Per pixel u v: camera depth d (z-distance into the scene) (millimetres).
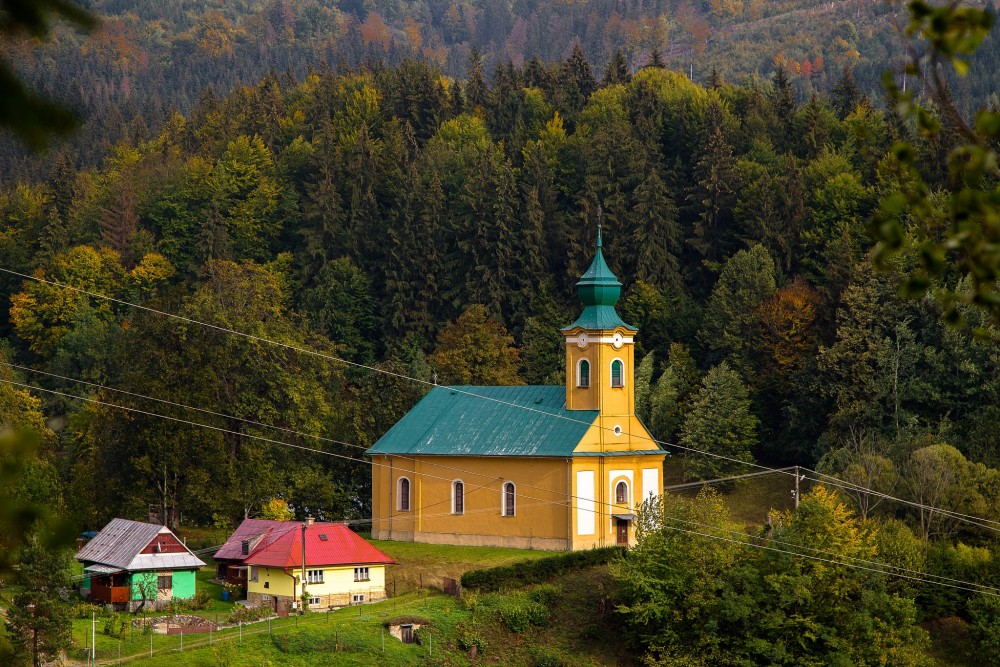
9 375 117812
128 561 83250
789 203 163500
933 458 97562
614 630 81812
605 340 95188
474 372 143375
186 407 103188
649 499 86312
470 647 77938
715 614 77875
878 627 78688
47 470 86188
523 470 95250
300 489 113000
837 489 101188
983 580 87625
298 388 114500
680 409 136125
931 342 122625
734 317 145000
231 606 84875
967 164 13117
